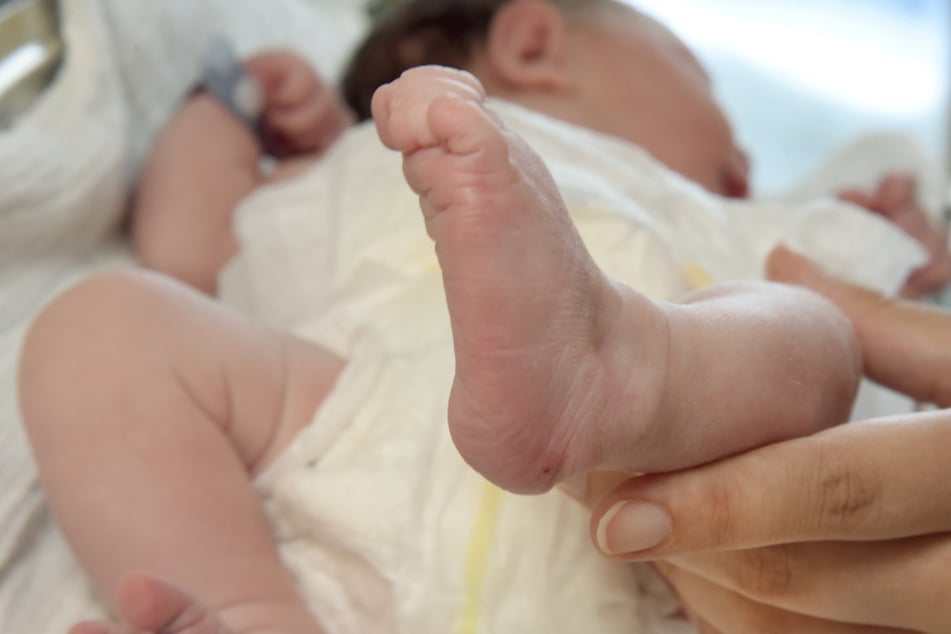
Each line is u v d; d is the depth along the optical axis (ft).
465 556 1.77
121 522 1.77
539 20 3.17
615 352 1.36
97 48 3.07
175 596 1.39
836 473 1.40
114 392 1.86
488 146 1.17
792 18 6.53
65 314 1.96
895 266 2.82
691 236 2.54
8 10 2.88
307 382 2.06
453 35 3.34
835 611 1.52
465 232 1.19
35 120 2.85
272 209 2.77
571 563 1.80
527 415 1.28
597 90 3.14
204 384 1.93
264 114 3.45
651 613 1.90
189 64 3.62
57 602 1.86
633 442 1.38
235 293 2.79
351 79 3.74
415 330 2.10
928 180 4.35
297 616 1.76
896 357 1.85
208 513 1.80
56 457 1.84
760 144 6.48
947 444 1.43
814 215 2.87
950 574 1.45
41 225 2.72
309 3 5.14
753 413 1.50
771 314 1.62
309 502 1.85
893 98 6.39
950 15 6.13
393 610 1.76
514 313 1.22
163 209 3.07
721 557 1.54
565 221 1.29
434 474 1.85
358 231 2.41
